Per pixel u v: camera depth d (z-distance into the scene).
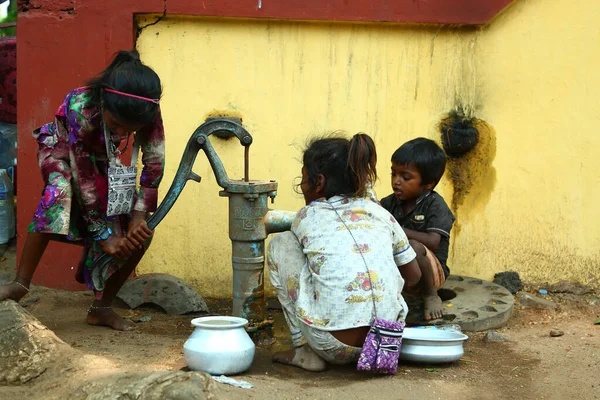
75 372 2.86
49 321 3.71
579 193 4.39
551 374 3.10
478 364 3.23
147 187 3.44
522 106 4.36
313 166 3.19
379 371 2.98
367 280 2.98
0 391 2.78
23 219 4.21
